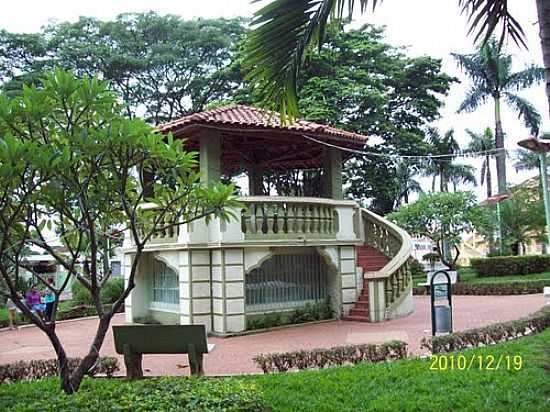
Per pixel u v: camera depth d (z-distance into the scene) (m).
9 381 8.76
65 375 6.08
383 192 29.89
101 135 5.41
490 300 19.77
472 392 6.86
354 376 7.88
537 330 11.07
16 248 5.95
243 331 13.59
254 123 14.11
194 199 6.23
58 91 5.50
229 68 30.69
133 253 16.36
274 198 14.27
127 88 33.28
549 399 6.45
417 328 13.39
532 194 34.00
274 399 6.87
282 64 6.32
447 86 30.89
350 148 16.45
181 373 9.27
